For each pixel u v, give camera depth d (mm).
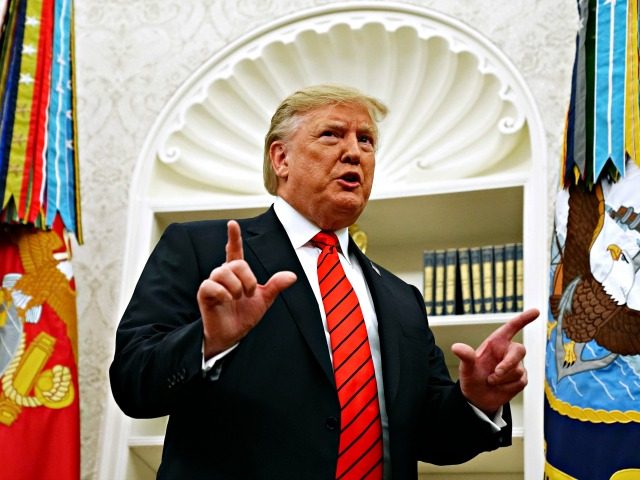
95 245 3299
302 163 1960
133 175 3375
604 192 2266
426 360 1866
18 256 2738
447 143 3289
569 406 2096
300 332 1696
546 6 3277
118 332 1698
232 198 3273
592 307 2160
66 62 3035
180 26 3604
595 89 2389
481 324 2898
